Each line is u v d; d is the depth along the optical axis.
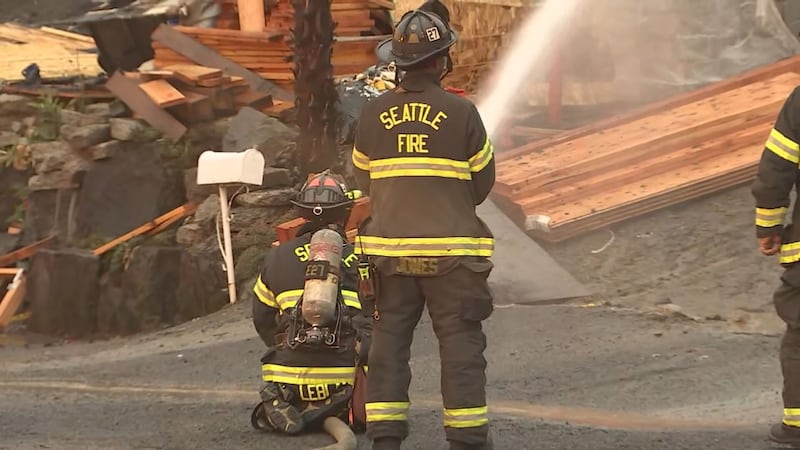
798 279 21.09
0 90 67.88
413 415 25.89
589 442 22.25
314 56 51.91
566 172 47.16
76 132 62.03
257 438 23.44
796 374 21.33
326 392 23.55
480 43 61.66
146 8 71.56
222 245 52.78
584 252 44.19
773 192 21.06
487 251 18.75
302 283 23.53
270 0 65.62
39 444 23.62
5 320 57.56
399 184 18.62
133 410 28.59
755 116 50.06
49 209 62.88
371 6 65.00
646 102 60.91
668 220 45.75
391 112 18.84
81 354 44.00
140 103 62.12
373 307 19.22
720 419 25.58
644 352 33.28
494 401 28.30
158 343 43.62
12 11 95.50
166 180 60.94
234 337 42.12
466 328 18.56
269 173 53.84
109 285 56.88
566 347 34.41
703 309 38.34
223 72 64.69
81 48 84.38
